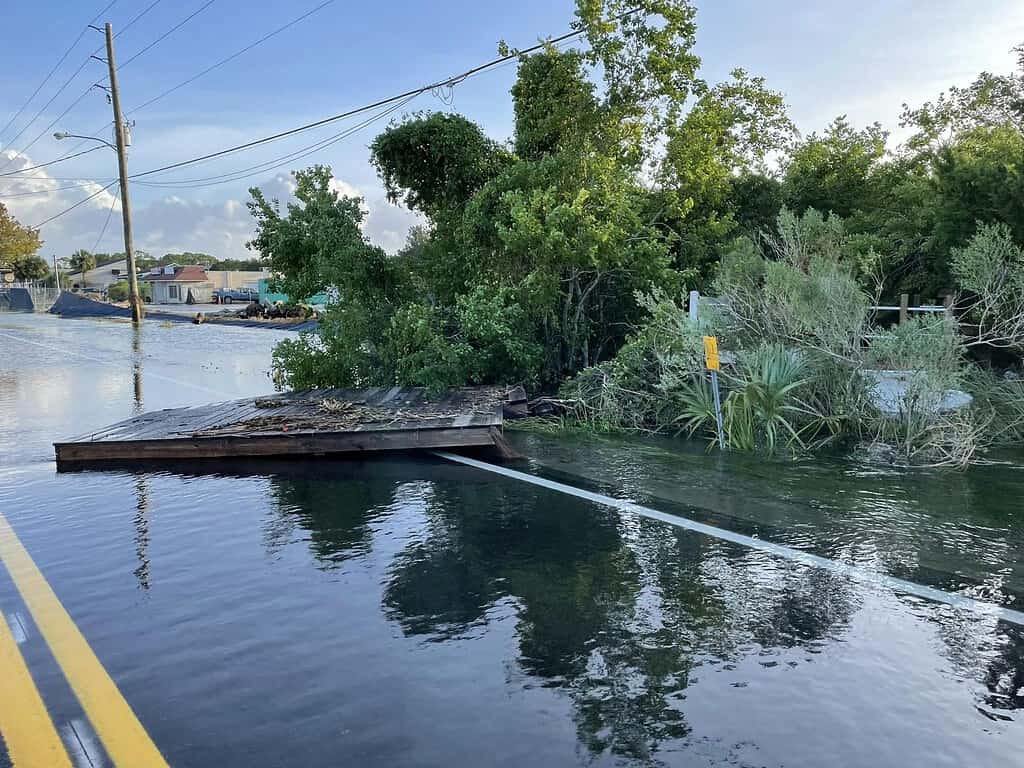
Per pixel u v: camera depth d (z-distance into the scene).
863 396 8.43
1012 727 2.88
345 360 11.85
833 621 3.84
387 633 3.69
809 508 5.97
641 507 6.01
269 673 3.28
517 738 2.78
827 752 2.71
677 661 3.40
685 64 12.84
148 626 3.78
